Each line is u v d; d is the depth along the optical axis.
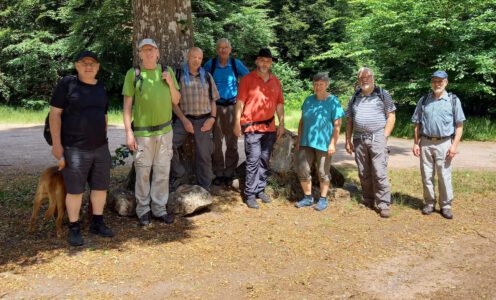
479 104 17.30
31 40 21.11
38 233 5.00
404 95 16.91
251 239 4.93
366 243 4.92
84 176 4.67
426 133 5.80
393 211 6.05
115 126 16.20
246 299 3.67
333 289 3.88
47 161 9.59
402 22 14.87
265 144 5.98
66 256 4.41
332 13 27.06
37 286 3.82
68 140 4.59
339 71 28.30
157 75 5.03
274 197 6.32
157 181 5.26
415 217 5.84
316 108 5.80
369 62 18.14
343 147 11.93
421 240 5.05
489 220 5.76
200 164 5.91
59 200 4.82
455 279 4.11
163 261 4.34
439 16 14.67
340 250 4.71
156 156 5.17
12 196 6.48
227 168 6.59
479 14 15.09
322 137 5.77
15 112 19.72
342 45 18.56
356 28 16.81
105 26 20.62
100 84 4.75
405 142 13.25
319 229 5.29
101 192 4.87
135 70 4.98
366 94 5.88
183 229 5.16
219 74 6.30
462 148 11.98
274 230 5.21
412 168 9.09
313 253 4.61
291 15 27.52
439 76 5.60
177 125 5.75
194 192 5.60
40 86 23.23
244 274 4.11
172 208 5.53
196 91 5.63
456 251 4.77
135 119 5.06
